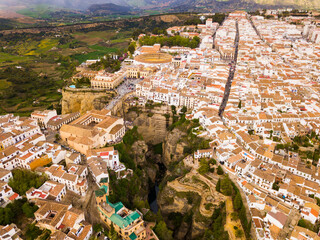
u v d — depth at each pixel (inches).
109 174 6835.6
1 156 6190.9
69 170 6235.2
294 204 6077.8
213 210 6466.5
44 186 5876.0
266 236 5359.3
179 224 6963.6
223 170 7239.2
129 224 5142.7
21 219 5216.5
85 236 4852.4
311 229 5575.8
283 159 7209.6
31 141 7101.4
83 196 5905.5
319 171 6850.4
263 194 6190.9
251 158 7190.0
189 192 7076.8
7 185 5546.3
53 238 4707.2
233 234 5679.1
